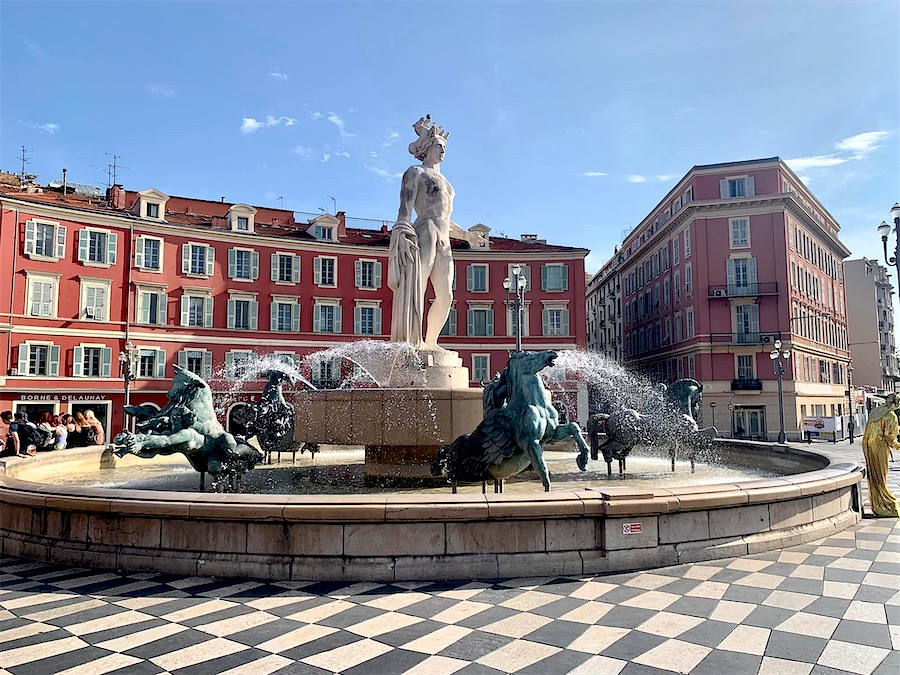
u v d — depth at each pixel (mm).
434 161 12703
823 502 8109
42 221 37031
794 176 47000
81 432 19250
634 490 6668
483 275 48344
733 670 4145
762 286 43188
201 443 9516
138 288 39812
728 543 6859
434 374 11211
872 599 5488
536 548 6281
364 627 4922
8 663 4293
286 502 6250
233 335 42812
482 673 4121
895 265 17281
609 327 70938
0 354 35094
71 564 6793
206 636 4762
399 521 6160
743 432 43188
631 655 4383
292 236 46500
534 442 8227
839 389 53062
